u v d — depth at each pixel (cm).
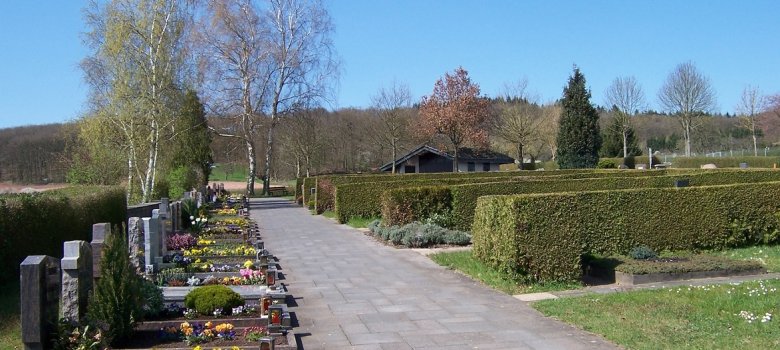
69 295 682
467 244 1672
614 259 1173
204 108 4450
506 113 6375
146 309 816
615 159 5834
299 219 2791
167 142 3481
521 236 1084
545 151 7788
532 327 820
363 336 798
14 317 834
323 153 6669
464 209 1928
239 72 4403
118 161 3147
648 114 8312
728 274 1116
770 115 6228
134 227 1134
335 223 2505
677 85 5922
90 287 725
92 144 3047
